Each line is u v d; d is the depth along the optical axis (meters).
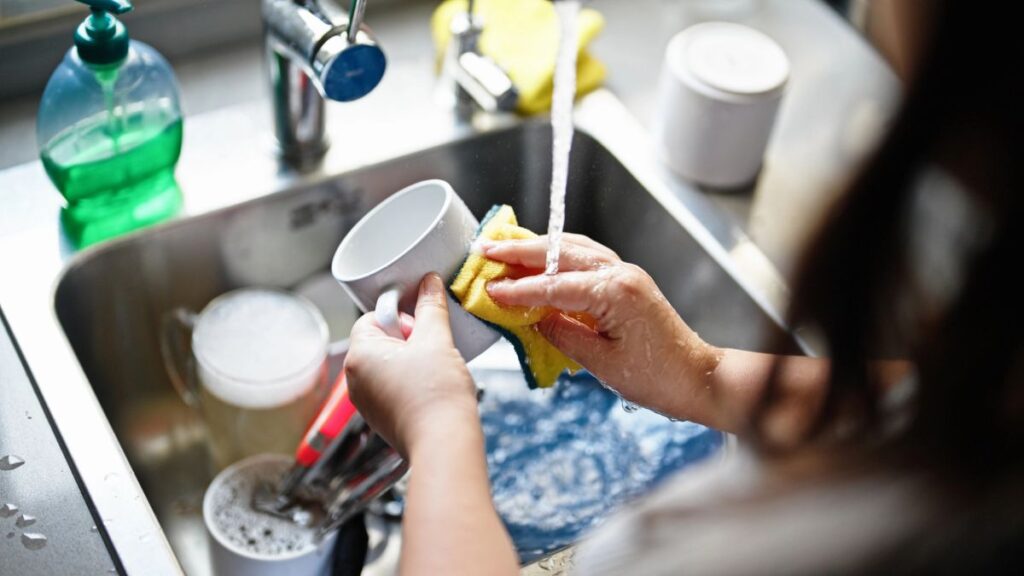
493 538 0.59
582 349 0.73
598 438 0.98
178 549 0.94
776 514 0.49
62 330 0.85
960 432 0.46
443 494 0.59
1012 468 0.45
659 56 1.18
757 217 1.02
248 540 0.86
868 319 0.47
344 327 1.07
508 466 0.95
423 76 1.11
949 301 0.45
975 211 0.43
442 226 0.68
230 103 1.08
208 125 1.05
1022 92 0.40
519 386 1.01
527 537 0.90
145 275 0.96
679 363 0.74
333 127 1.04
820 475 0.49
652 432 0.97
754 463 0.52
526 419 0.99
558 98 0.68
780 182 1.06
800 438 0.51
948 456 0.46
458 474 0.60
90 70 0.88
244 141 1.03
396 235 0.74
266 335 0.95
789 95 1.17
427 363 0.64
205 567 0.93
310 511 0.88
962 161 0.43
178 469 0.98
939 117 0.42
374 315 0.68
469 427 0.62
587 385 1.01
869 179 0.45
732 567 0.48
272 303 0.98
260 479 0.91
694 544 0.50
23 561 0.72
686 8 1.26
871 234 0.45
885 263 0.45
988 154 0.42
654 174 1.04
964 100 0.41
